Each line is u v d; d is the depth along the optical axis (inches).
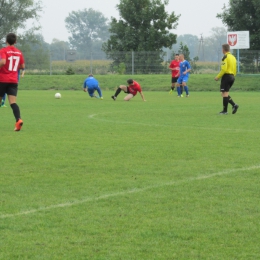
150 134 883.4
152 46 4013.3
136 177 549.3
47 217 414.0
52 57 3693.4
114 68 3511.3
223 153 689.0
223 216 416.5
